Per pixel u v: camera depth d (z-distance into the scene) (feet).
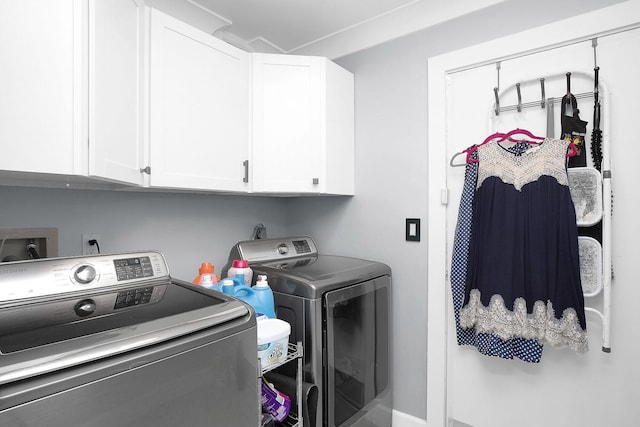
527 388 5.00
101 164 3.25
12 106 2.67
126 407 2.33
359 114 6.73
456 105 5.59
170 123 4.41
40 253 4.35
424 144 5.94
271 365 3.78
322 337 4.57
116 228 5.20
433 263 5.79
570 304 4.26
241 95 5.41
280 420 4.01
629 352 4.30
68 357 2.10
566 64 4.69
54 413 2.02
